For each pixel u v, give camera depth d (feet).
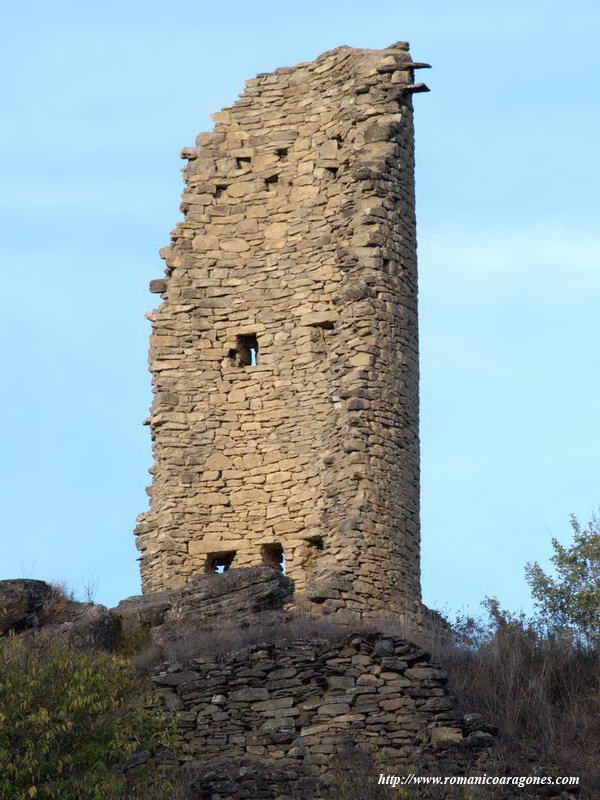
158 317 523.70
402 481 484.33
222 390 515.50
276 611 450.30
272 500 501.56
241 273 524.52
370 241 499.51
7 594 445.78
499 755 367.45
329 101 527.40
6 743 357.61
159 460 511.81
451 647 421.59
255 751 380.17
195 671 394.73
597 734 381.40
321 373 506.07
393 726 378.12
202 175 534.78
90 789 356.18
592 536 474.08
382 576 467.52
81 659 382.63
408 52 522.88
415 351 503.20
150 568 503.61
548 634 421.18
